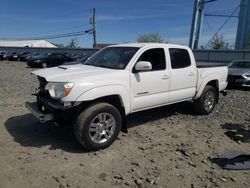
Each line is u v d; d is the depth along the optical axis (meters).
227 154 4.68
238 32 29.23
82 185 3.62
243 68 13.10
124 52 5.56
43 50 50.22
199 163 4.37
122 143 5.06
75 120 4.49
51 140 5.07
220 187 3.70
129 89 5.07
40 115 4.55
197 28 30.28
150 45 5.64
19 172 3.89
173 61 6.04
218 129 6.09
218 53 24.98
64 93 4.37
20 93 9.50
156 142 5.18
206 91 7.00
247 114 7.41
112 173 3.95
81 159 4.35
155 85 5.56
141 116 6.89
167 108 7.73
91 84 4.52
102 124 4.67
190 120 6.71
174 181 3.80
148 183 3.72
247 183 3.82
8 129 5.61
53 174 3.87
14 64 31.86
